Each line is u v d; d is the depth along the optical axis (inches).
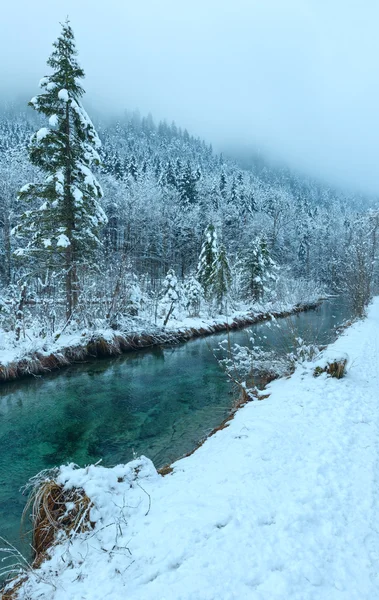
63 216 564.7
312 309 1353.3
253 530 114.4
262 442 183.2
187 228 1581.0
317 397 254.4
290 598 87.7
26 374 425.4
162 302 776.9
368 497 133.0
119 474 152.7
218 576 95.2
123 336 589.9
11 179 1125.1
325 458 163.5
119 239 1553.9
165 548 108.1
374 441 183.8
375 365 372.2
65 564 109.4
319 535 112.3
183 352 614.5
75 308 572.4
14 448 264.8
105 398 374.3
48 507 134.8
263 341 670.5
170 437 279.7
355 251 1054.4
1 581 138.5
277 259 1934.1
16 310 519.5
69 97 541.3
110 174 1716.3
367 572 97.2
